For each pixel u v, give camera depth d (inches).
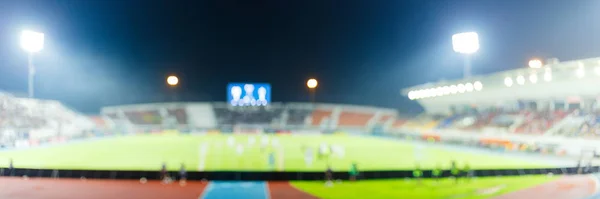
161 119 2989.7
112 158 1242.6
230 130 2674.7
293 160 1203.2
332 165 1103.0
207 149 1526.8
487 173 888.9
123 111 3004.4
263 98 2625.5
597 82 1373.0
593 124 1382.9
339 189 770.2
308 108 3171.8
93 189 767.1
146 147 1599.4
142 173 862.5
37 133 1902.1
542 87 1619.1
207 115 3075.8
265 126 2938.0
